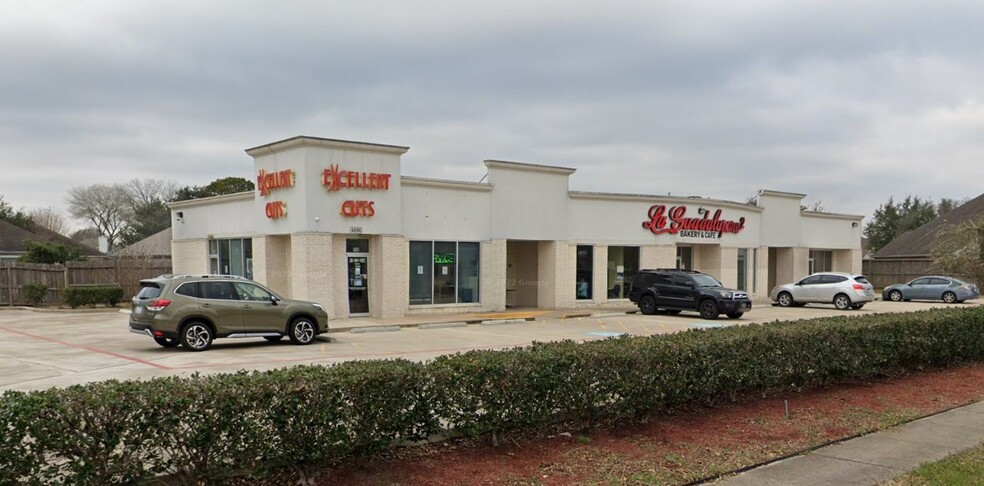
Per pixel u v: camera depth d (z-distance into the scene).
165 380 5.01
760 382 8.77
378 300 22.66
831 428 7.68
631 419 7.56
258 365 12.79
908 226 70.06
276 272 23.23
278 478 5.40
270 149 22.19
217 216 26.47
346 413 5.29
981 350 12.47
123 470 4.41
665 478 5.86
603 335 19.05
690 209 31.78
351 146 21.69
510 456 6.25
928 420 8.22
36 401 4.21
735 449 6.77
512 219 26.48
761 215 35.97
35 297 27.73
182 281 14.98
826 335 9.62
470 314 24.62
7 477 4.04
